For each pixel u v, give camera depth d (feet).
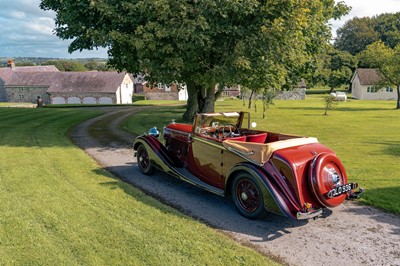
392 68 120.37
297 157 18.31
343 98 188.03
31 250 15.05
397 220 19.77
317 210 18.07
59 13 44.50
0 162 29.76
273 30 38.81
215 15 38.68
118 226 17.56
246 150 19.58
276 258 15.26
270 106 130.72
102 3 38.60
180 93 240.94
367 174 29.37
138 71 53.16
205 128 24.88
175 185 25.66
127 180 26.63
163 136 28.14
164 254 14.99
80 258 14.49
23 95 246.88
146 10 38.22
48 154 33.42
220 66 41.19
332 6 63.36
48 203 20.45
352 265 14.84
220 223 18.97
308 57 57.72
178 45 38.22
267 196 17.93
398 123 74.38
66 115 73.46
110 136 47.62
